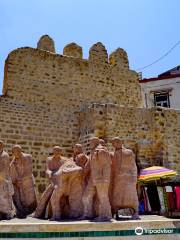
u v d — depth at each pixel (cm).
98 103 1753
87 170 931
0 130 1530
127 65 2006
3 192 891
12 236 675
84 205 884
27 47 1711
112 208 877
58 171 953
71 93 1777
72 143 1686
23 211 992
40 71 1717
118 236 727
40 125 1634
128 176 893
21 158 1034
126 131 1636
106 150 862
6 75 1669
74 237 700
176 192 1453
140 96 2011
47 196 947
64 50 1933
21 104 1622
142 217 980
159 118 1708
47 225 694
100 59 1919
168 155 1684
